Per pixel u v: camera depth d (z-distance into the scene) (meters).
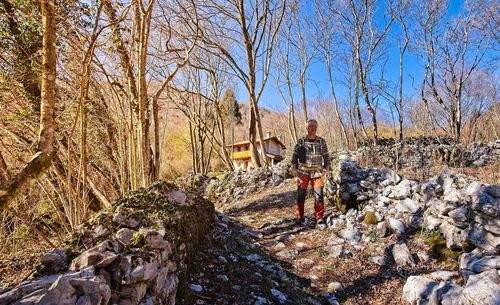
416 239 4.19
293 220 5.49
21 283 1.73
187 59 4.67
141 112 4.04
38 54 3.96
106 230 2.40
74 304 1.55
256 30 12.73
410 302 3.05
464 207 3.85
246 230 5.08
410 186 4.82
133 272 1.95
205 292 2.82
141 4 3.73
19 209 4.36
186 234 3.12
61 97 4.52
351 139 23.62
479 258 3.32
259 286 3.15
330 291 3.38
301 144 5.21
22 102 4.20
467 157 9.40
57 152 4.29
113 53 4.23
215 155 28.22
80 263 1.92
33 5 3.61
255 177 9.72
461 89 16.67
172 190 3.54
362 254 4.09
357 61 16.72
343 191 5.43
